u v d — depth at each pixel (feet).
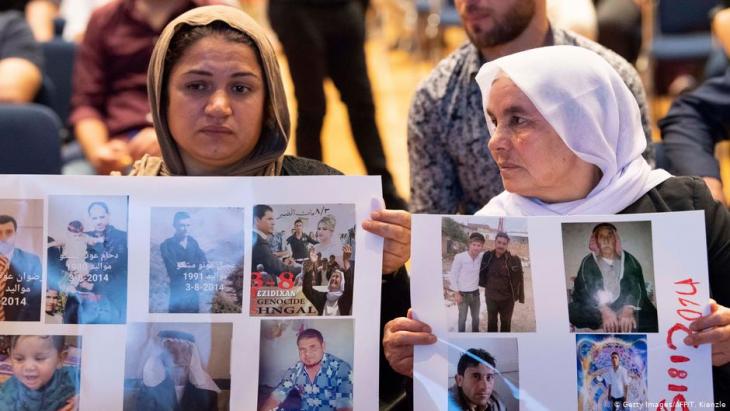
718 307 4.19
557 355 4.23
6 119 7.45
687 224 4.26
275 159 5.05
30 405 4.30
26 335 4.32
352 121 11.82
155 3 8.75
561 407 4.20
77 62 9.01
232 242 4.40
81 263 4.37
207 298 4.36
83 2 14.11
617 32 14.89
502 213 4.83
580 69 4.59
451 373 4.25
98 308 4.35
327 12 11.27
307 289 4.36
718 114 7.36
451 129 6.74
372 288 4.35
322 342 4.32
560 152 4.59
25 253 4.37
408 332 4.26
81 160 9.66
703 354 4.17
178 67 4.77
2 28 9.50
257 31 4.89
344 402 4.28
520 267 4.31
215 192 4.42
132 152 8.13
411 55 23.76
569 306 4.26
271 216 4.41
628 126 4.77
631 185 4.74
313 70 11.47
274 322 4.33
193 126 4.76
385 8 26.12
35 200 4.39
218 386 4.31
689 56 14.85
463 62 6.75
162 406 4.31
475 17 6.38
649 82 15.06
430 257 4.33
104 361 4.32
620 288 4.25
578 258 4.30
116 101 8.87
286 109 5.01
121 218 4.41
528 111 4.57
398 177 13.71
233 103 4.77
